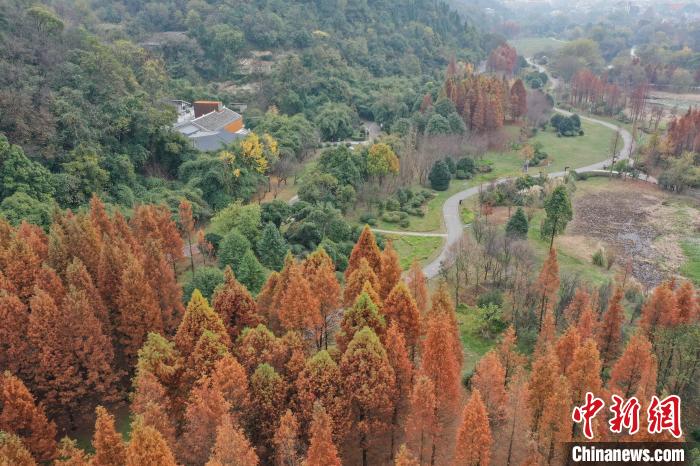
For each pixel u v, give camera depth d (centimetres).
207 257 8519
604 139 16775
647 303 6134
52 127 10144
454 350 5612
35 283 5581
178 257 7869
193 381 4834
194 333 5081
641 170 13762
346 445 4922
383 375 4619
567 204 9006
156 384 4478
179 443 4406
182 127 13750
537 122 17712
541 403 4553
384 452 5044
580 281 7919
